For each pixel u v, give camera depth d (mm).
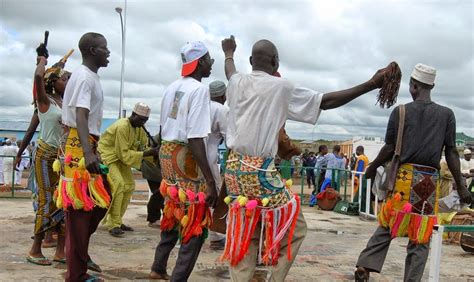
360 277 4676
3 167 14609
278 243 3486
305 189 18297
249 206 3379
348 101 3443
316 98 3430
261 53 3568
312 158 22781
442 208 8078
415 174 4398
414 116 4422
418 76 4512
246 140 3396
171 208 4211
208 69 4309
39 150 4973
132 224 8047
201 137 3906
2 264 5109
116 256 5723
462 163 11875
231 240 3443
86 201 3924
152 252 5996
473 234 6836
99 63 4156
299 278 5133
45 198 5035
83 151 3834
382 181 4582
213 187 3939
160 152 4242
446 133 4461
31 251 5164
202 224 4031
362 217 10367
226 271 5227
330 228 8781
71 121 4035
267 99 3398
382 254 4656
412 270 4414
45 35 4852
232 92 3561
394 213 4434
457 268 6004
